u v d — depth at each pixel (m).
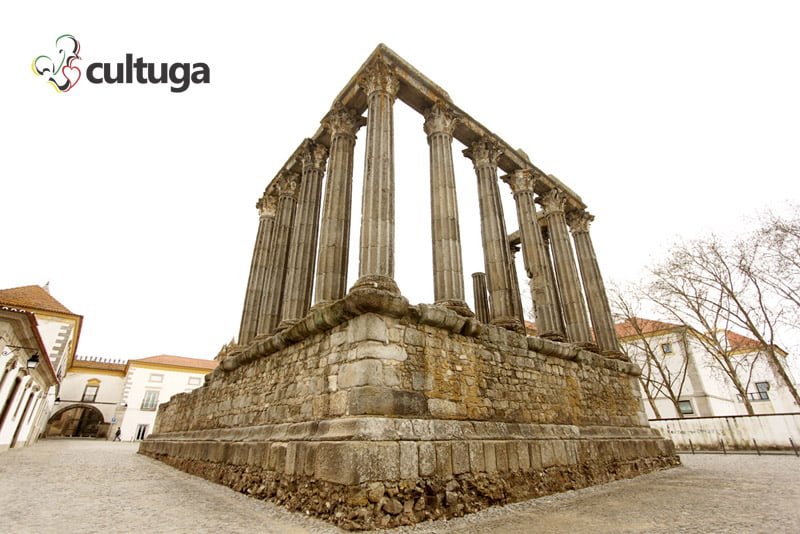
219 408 11.58
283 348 8.88
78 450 21.55
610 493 7.63
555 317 11.98
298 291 11.06
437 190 10.12
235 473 8.32
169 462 13.83
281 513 5.68
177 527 4.76
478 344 8.16
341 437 5.51
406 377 6.41
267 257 15.23
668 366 30.94
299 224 12.19
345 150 11.00
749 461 13.93
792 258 19.67
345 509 4.89
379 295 6.46
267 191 16.36
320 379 7.03
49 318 26.73
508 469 7.01
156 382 43.72
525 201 13.84
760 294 21.27
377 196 8.41
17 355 13.54
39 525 4.60
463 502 5.89
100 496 6.84
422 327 7.12
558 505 6.48
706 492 7.48
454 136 12.92
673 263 23.42
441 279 8.99
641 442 11.45
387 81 10.07
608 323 14.50
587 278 15.62
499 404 7.95
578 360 11.01
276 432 7.60
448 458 6.09
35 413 23.58
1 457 13.68
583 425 10.02
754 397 33.88
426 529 4.98
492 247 11.27
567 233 15.01
